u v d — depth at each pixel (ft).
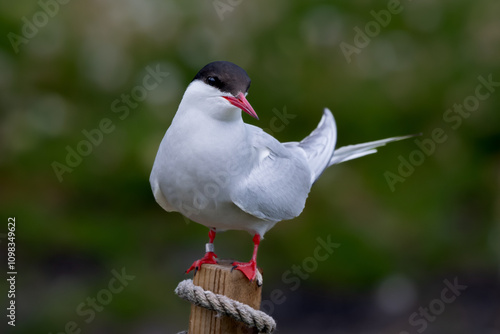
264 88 38.75
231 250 34.22
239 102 16.29
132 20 38.65
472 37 42.06
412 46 41.65
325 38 40.52
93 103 37.86
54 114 37.11
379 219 36.06
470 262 35.17
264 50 39.65
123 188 36.40
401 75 40.52
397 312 32.42
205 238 35.29
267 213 17.52
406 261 34.88
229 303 14.49
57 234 34.50
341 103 39.04
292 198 18.34
